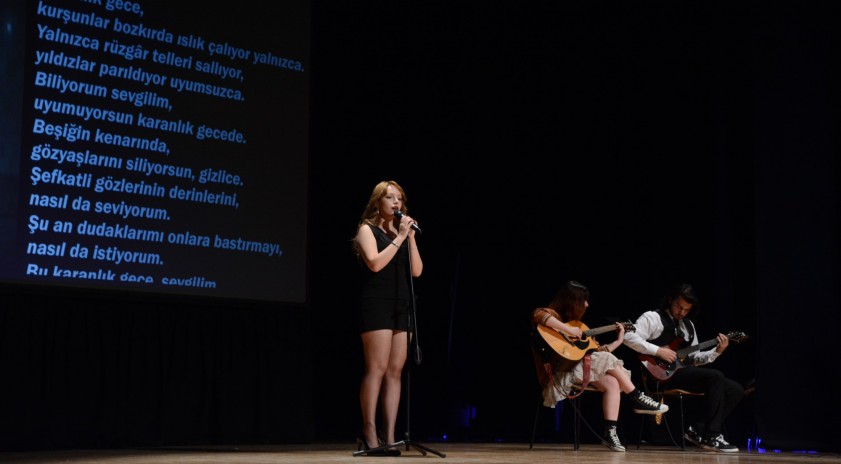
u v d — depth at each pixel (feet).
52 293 15.08
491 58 20.62
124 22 16.19
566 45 20.26
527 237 20.35
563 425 19.47
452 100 20.72
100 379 15.81
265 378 17.57
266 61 17.98
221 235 17.01
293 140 18.16
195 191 16.76
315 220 19.70
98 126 15.71
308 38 18.67
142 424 16.12
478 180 20.65
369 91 20.36
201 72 17.06
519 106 20.52
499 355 20.15
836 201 16.44
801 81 17.08
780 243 16.99
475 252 20.53
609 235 19.83
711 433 15.55
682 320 16.71
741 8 18.40
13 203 14.75
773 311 16.90
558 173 20.29
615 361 15.21
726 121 18.84
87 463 11.16
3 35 14.87
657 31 19.52
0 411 14.76
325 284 19.63
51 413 15.24
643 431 18.89
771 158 17.30
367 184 20.22
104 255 15.64
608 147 19.94
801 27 17.17
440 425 19.98
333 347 19.52
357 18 20.30
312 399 18.19
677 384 16.12
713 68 18.89
